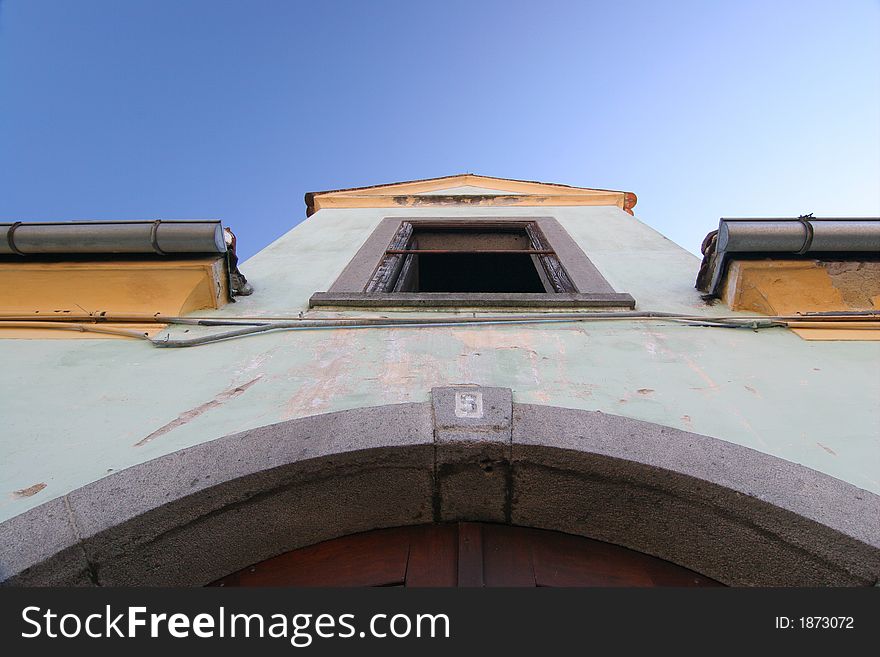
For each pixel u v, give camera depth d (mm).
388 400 2330
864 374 2533
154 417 2285
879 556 1671
